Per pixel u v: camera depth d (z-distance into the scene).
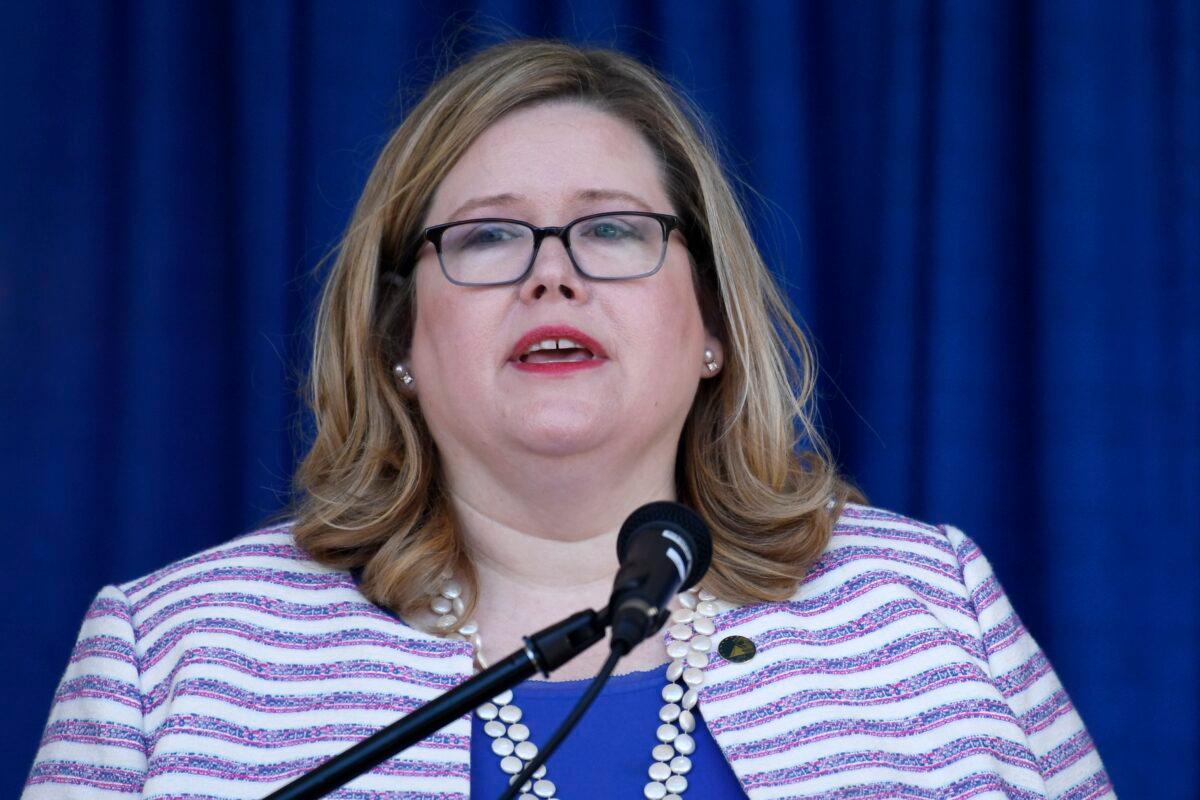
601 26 11.43
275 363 11.22
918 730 7.70
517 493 8.09
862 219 11.41
